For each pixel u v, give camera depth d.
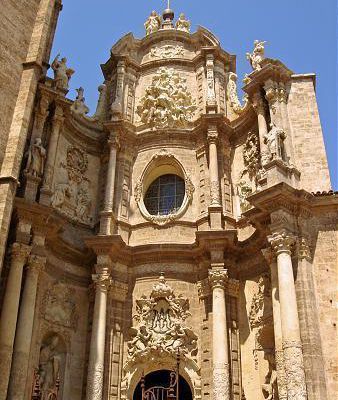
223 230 28.11
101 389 25.98
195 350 27.48
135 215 31.58
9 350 23.23
